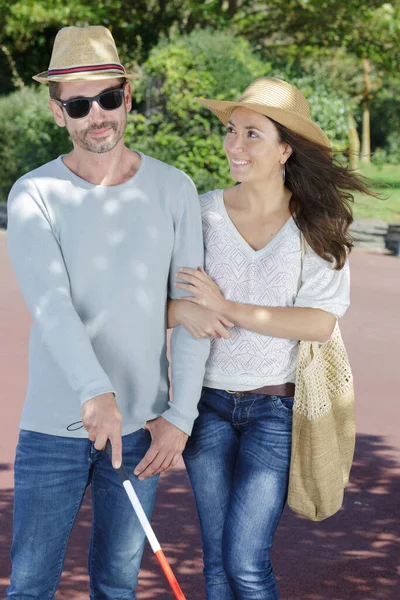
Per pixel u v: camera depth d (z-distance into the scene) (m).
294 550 5.41
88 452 3.49
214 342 3.69
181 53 18.39
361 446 7.18
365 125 38.47
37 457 3.48
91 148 3.41
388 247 17.81
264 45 22.83
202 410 3.77
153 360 3.55
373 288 14.04
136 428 3.54
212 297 3.56
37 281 3.39
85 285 3.44
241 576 3.62
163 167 3.59
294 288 3.69
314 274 3.69
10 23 22.27
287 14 22.08
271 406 3.68
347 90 25.11
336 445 3.75
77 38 3.40
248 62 18.92
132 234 3.46
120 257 3.45
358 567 5.23
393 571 5.19
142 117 18.53
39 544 3.50
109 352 3.46
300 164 3.71
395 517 5.93
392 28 21.72
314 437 3.64
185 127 18.56
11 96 21.64
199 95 18.22
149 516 3.63
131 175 3.53
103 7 22.33
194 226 3.60
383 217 20.23
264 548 3.64
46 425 3.47
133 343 3.48
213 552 3.80
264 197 3.69
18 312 11.48
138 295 3.47
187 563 5.18
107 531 3.58
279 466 3.68
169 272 3.64
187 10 22.27
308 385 3.63
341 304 3.68
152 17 22.92
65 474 3.49
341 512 5.97
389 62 22.83
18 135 20.83
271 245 3.68
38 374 3.49
